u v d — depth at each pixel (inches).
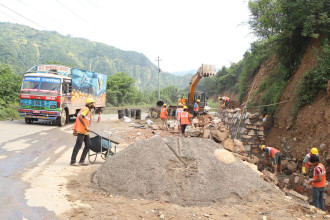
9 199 194.7
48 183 236.8
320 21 524.4
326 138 401.7
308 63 575.5
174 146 259.8
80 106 818.2
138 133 612.7
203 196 212.5
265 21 657.6
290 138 508.4
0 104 844.0
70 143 450.0
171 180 224.2
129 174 233.1
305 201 293.0
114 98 2182.6
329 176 371.2
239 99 1127.6
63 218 169.3
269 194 233.6
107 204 196.9
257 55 1002.1
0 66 958.4
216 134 415.8
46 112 628.7
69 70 734.5
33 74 643.5
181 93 3048.7
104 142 325.1
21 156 333.7
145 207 195.9
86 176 261.1
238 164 251.0
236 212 195.6
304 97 499.8
